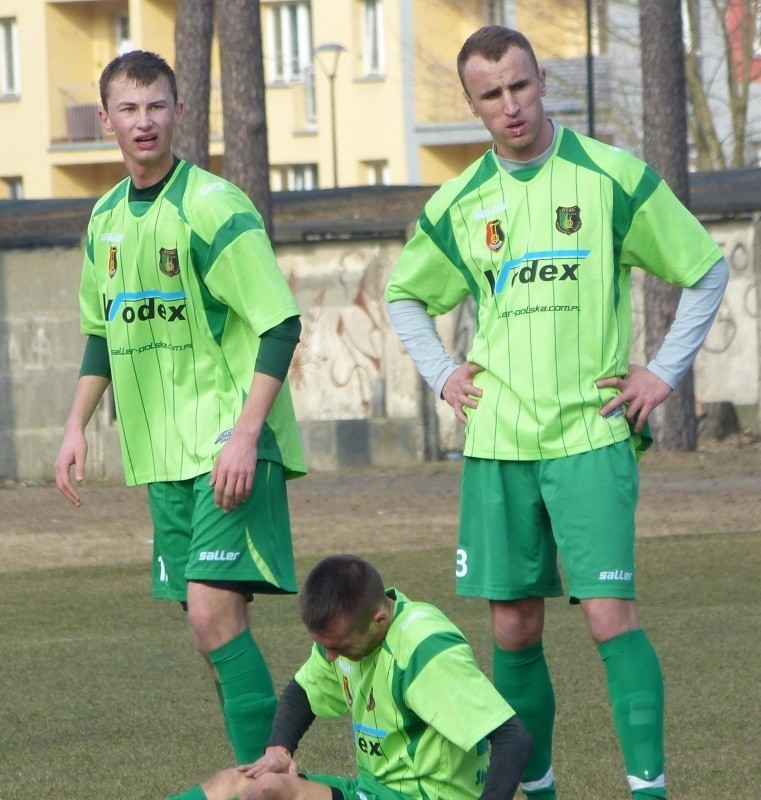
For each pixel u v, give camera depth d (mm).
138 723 22266
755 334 69250
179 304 17125
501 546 16781
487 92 16422
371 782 14578
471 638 28031
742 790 18000
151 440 17469
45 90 139250
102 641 29000
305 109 136000
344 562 14469
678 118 61500
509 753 13711
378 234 67375
